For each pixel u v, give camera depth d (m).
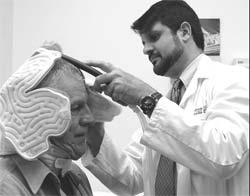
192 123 1.12
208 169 1.12
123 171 1.46
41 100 1.01
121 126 2.25
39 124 1.01
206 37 2.16
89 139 1.32
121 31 2.25
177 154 1.14
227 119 1.14
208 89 1.29
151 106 1.18
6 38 2.35
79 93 1.07
